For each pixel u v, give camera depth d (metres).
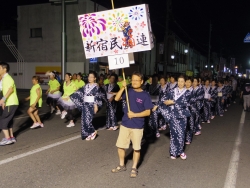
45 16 24.06
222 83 11.86
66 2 13.12
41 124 8.18
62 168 4.77
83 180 4.27
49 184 4.10
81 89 6.65
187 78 6.14
